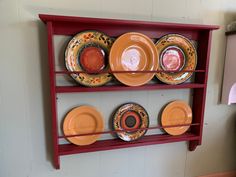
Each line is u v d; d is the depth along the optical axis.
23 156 0.88
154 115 1.03
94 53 0.85
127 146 0.92
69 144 0.91
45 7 0.81
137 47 0.89
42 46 0.82
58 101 0.88
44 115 0.88
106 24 0.84
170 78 0.97
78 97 0.91
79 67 0.84
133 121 0.98
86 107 0.91
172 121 1.05
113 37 0.89
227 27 1.05
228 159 1.24
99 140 0.96
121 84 0.91
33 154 0.89
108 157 1.01
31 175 0.91
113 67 0.85
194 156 1.16
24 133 0.87
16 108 0.84
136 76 0.89
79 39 0.83
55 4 0.82
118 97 0.96
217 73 1.10
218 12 1.03
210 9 1.01
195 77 1.04
